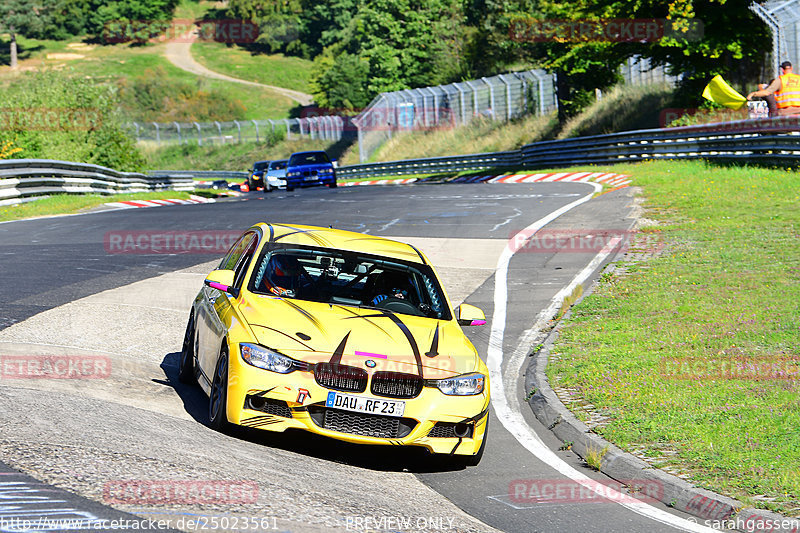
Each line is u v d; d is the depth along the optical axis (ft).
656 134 182.50
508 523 31.12
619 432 41.27
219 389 37.27
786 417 41.63
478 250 95.45
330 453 37.29
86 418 34.63
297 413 35.04
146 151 536.42
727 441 39.14
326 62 558.15
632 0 197.36
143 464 29.35
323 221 120.16
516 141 316.81
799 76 135.33
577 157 216.33
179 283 76.02
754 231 91.40
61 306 63.57
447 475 36.83
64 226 118.42
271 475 31.24
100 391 41.09
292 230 46.21
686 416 42.91
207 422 38.50
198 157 521.24
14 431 30.94
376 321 38.78
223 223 120.78
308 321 37.65
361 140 398.83
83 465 28.14
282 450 36.06
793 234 87.66
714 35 188.96
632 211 113.70
